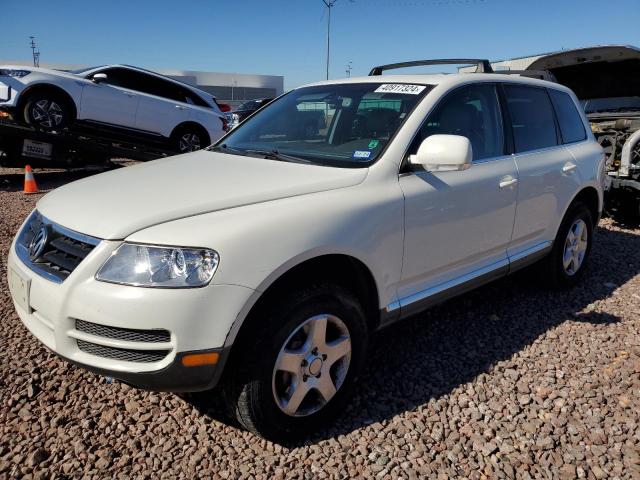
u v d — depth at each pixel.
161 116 10.23
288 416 2.53
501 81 3.83
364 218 2.68
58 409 2.81
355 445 2.61
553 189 4.04
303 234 2.42
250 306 2.27
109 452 2.50
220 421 2.75
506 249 3.78
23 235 2.84
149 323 2.15
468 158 2.77
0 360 3.24
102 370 2.27
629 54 6.18
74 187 2.91
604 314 4.14
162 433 2.65
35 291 2.43
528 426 2.75
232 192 2.54
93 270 2.25
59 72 9.12
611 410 2.89
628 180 6.59
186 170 3.01
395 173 2.92
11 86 8.69
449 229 3.18
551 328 3.88
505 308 4.23
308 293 2.45
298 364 2.49
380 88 3.47
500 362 3.38
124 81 9.97
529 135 3.99
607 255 5.75
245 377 2.35
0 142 9.04
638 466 2.47
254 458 2.49
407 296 3.07
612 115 7.19
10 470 2.38
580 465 2.49
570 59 6.63
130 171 3.12
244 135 3.76
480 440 2.64
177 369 2.21
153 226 2.28
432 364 3.34
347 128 3.31
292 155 3.21
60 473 2.37
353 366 2.76
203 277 2.18
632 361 3.40
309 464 2.46
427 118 3.14
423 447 2.58
